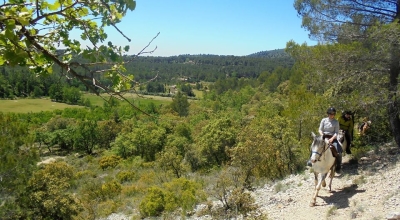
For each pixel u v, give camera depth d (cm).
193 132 5559
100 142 6297
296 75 2458
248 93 10419
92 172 3644
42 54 222
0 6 194
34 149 1492
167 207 1391
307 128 1411
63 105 8919
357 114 1180
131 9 210
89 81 214
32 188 1518
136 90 223
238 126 3947
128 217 1565
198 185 1697
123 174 2983
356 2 1034
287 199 936
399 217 613
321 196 870
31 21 211
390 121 1045
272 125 1648
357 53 964
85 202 1928
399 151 992
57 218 1527
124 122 6738
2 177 1364
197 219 1088
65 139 6038
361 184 862
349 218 705
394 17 999
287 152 1388
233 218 920
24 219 1416
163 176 2486
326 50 1047
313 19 1112
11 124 1448
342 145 918
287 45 1212
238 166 1406
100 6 215
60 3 234
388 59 940
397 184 784
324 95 1303
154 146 4934
